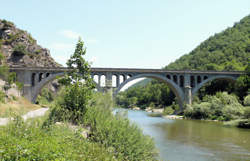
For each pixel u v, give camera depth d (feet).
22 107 39.65
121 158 37.76
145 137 53.01
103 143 38.73
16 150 22.75
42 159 22.72
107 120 43.91
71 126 40.24
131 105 415.64
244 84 186.80
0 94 130.11
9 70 184.34
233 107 142.92
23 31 312.09
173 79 219.61
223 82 240.94
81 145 32.81
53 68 186.39
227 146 75.72
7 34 283.59
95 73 183.73
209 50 565.94
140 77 193.26
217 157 63.00
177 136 94.17
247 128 115.85
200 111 172.55
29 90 184.44
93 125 43.70
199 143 80.48
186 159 60.75
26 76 185.88
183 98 204.44
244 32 562.25
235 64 339.77
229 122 126.93
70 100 46.14
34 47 305.73
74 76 48.16
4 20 293.02
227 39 554.87
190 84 214.07
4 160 20.57
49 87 262.26
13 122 33.35
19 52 267.39
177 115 202.69
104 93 53.78
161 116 207.72
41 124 37.24
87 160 27.71
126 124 47.11
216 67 337.52
